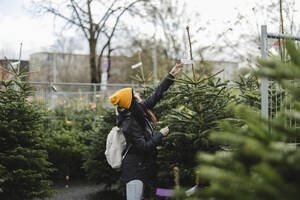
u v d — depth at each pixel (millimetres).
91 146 6457
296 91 1135
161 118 4562
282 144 1051
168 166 3852
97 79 17375
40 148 5363
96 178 6484
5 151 4770
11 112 4961
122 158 3609
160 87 3832
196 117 3633
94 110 9922
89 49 16969
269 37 2838
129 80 25062
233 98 4195
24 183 4820
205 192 1128
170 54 16875
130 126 3438
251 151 1048
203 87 3650
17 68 5473
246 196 1021
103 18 16422
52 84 8359
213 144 3596
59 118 10281
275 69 1103
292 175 1058
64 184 7465
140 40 18562
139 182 3459
